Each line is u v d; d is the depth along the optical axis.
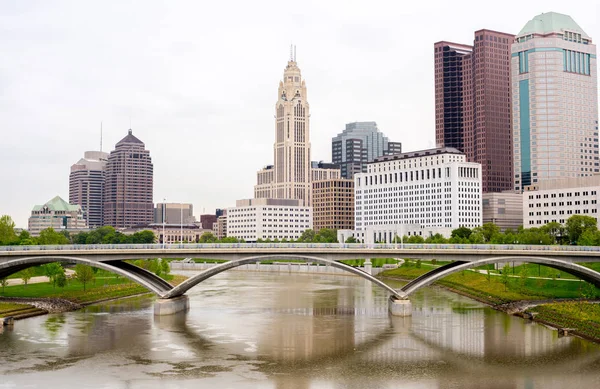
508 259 136.62
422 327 124.88
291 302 169.62
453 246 145.12
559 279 174.62
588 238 199.50
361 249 139.00
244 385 82.44
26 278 176.75
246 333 118.38
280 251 139.12
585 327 116.06
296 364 94.00
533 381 84.81
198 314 143.88
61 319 134.88
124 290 185.12
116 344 107.50
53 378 85.69
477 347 105.12
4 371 89.12
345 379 85.81
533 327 124.12
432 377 86.88
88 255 138.12
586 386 82.38
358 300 174.50
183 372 89.06
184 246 142.12
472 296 173.38
